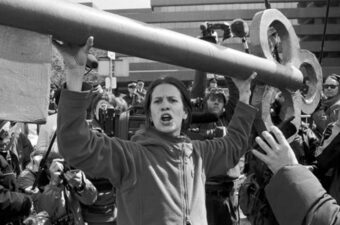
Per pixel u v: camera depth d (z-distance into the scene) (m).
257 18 2.65
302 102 2.95
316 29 65.81
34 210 3.58
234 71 2.41
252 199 3.11
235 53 2.39
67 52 1.92
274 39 2.89
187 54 2.16
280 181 1.52
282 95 2.89
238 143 2.59
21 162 4.79
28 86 1.75
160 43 2.04
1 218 2.79
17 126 4.90
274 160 1.59
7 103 1.71
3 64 1.70
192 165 2.37
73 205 3.74
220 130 4.17
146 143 2.32
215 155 2.54
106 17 1.87
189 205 2.24
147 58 2.11
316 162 3.32
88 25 1.81
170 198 2.20
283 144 1.60
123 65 11.45
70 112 2.01
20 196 2.84
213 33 3.77
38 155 3.90
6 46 1.70
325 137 3.56
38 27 1.72
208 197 4.08
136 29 1.96
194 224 2.22
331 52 65.88
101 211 3.99
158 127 2.36
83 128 2.06
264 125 2.74
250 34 2.66
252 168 3.19
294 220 1.47
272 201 1.54
